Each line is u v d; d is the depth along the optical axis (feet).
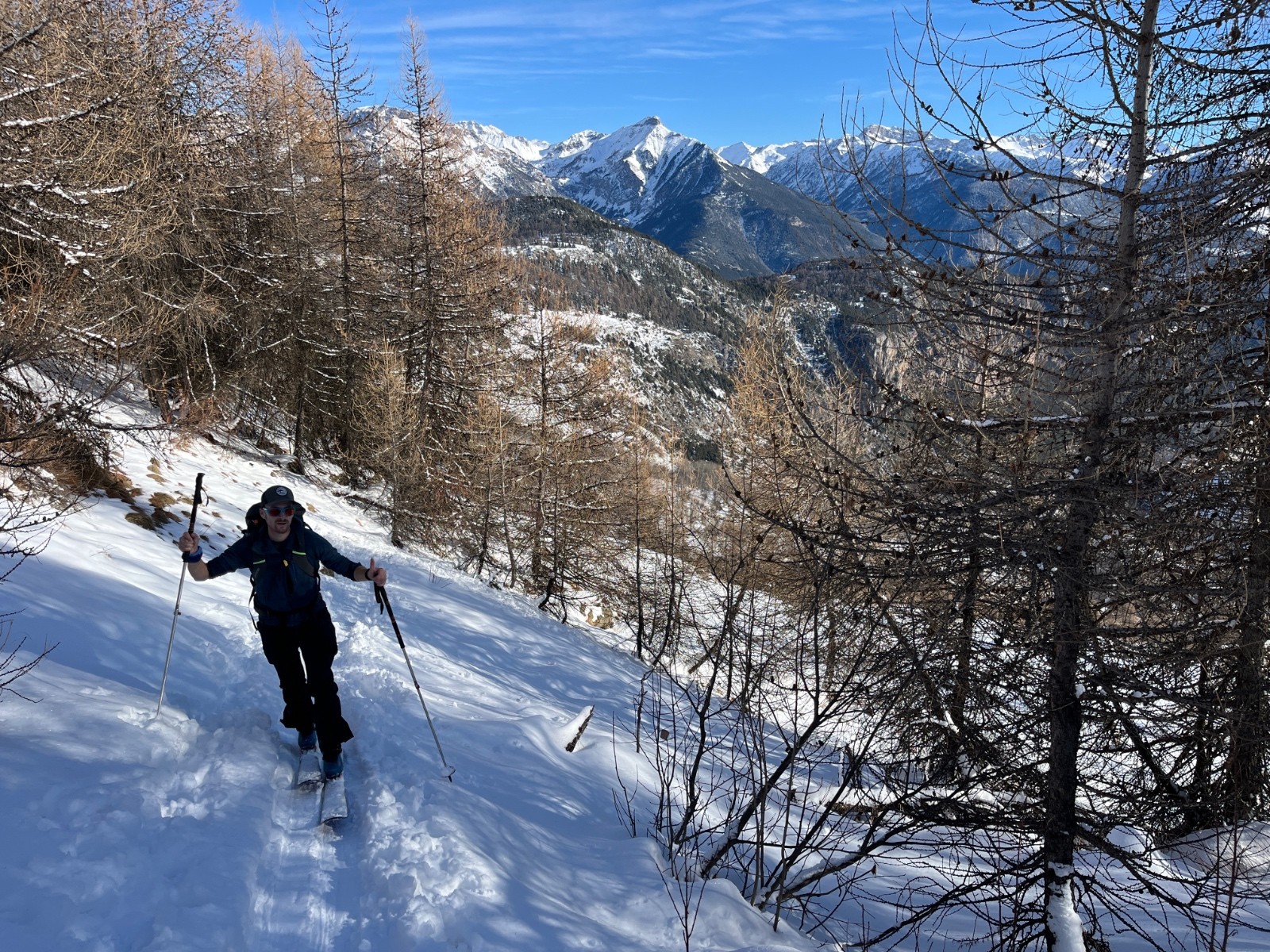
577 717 24.26
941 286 15.62
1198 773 19.10
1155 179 15.66
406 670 27.04
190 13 57.57
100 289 35.73
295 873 12.51
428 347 75.25
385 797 14.87
